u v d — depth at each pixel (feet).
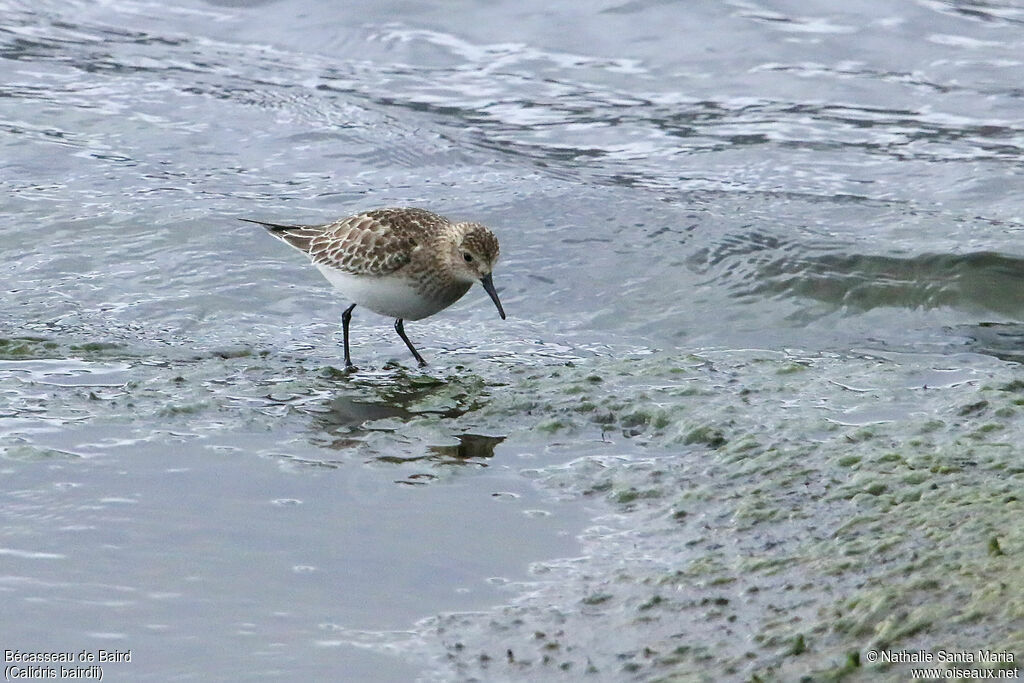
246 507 31.01
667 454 33.58
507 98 66.08
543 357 41.73
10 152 57.93
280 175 57.36
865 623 23.63
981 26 70.28
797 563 26.50
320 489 32.09
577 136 62.03
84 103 63.98
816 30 70.49
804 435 33.40
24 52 70.23
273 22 74.84
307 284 47.39
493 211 53.11
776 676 22.56
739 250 48.83
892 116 62.08
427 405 37.35
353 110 64.23
